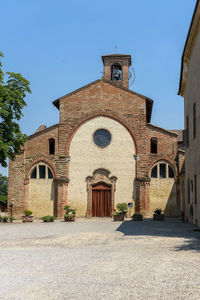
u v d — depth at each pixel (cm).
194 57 1972
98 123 2988
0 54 2503
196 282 674
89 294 616
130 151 2933
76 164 2952
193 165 2039
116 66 3612
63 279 735
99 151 2953
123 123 2966
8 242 1390
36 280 734
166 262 870
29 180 2961
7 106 2464
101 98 3008
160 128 2934
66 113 3014
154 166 2919
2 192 8788
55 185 2916
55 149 2975
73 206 2909
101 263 892
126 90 2997
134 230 1827
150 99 2980
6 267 875
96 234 1652
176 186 2866
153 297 588
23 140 2589
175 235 1541
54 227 2097
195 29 1853
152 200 2872
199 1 1573
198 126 1833
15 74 2577
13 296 619
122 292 622
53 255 1044
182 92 2633
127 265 854
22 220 2739
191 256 952
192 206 2139
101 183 2925
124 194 2889
